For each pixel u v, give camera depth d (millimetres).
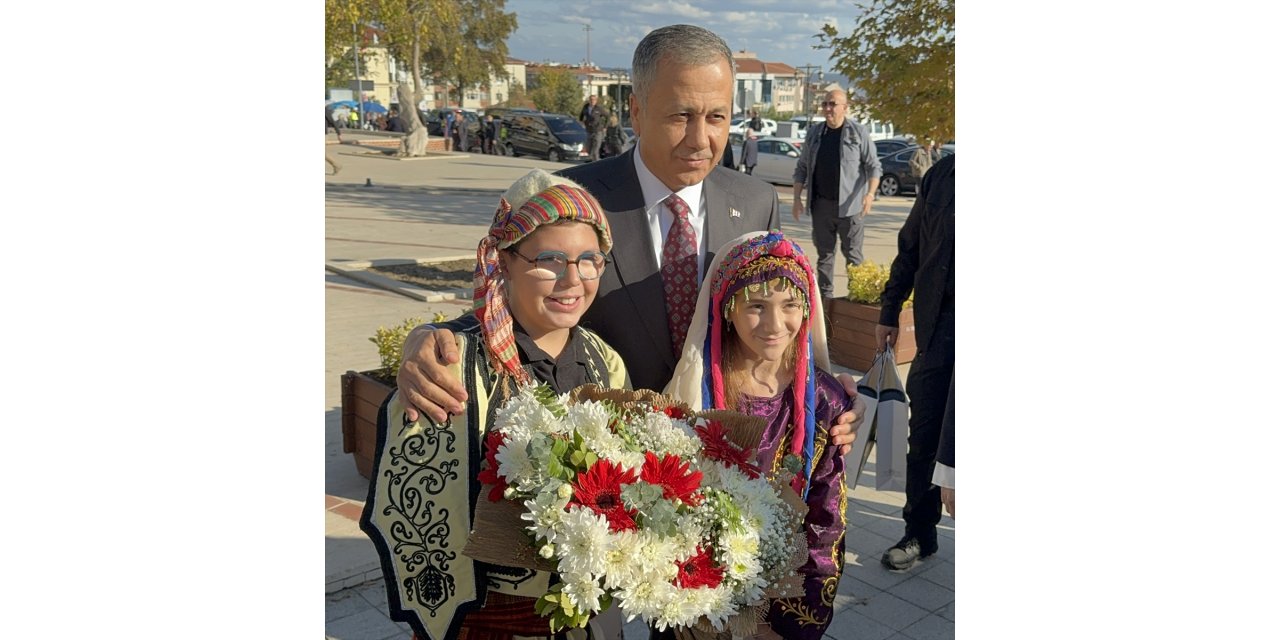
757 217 2738
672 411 2111
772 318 2307
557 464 1787
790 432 2408
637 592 1747
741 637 2188
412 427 1946
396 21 29375
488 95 74875
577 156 27062
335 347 7262
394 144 31484
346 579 3754
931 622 3643
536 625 1978
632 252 2545
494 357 2018
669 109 2375
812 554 2396
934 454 3908
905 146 20000
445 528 1903
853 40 9117
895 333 4020
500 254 2088
